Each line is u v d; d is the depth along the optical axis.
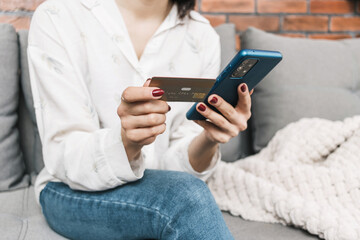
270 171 1.04
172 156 0.94
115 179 0.69
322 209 0.88
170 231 0.62
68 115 0.80
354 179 0.92
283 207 0.92
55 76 0.83
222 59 1.40
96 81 0.91
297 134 1.15
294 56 1.38
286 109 1.32
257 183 1.00
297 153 1.10
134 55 0.93
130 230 0.69
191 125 1.08
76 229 0.75
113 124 0.92
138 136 0.62
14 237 0.79
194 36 1.09
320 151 1.08
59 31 0.87
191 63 1.06
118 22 0.93
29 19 1.43
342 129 1.08
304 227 0.88
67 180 0.75
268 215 0.96
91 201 0.72
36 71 0.84
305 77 1.36
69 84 0.84
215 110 0.72
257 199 0.99
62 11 0.89
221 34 1.44
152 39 0.97
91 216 0.72
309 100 1.32
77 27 0.90
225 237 0.62
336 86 1.38
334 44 1.47
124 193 0.70
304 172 0.98
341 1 1.83
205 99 0.68
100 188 0.71
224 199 1.05
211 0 1.68
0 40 1.14
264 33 1.45
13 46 1.17
